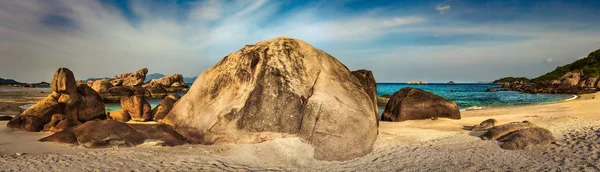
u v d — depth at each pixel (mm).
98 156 8258
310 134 9234
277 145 9156
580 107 22469
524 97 43219
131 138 9906
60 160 7734
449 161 8023
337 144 8969
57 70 15219
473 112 22109
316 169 7703
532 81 105000
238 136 9750
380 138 11180
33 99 35750
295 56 10898
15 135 11812
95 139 9617
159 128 10844
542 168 6969
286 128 9555
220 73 11477
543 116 17547
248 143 9562
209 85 11453
